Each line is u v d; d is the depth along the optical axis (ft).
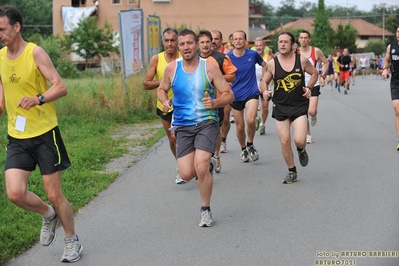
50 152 16.34
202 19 160.04
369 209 21.68
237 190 25.13
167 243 18.66
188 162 19.94
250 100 29.78
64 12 158.61
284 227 19.88
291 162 25.89
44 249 18.37
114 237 19.38
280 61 25.00
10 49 16.08
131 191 25.38
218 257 17.30
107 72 66.39
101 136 39.42
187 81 19.47
